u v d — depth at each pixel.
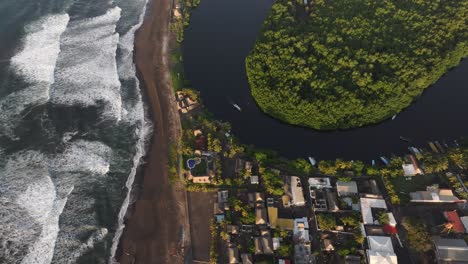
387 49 128.75
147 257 91.81
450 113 124.50
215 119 119.00
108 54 137.75
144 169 107.88
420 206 99.62
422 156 108.06
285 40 129.50
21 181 102.56
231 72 135.88
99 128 116.19
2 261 88.69
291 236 93.62
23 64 129.88
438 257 89.19
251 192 101.44
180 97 123.62
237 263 89.25
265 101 119.31
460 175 105.06
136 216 98.50
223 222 95.44
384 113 117.12
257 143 114.75
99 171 106.69
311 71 119.75
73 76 128.62
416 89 121.75
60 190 101.62
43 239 92.56
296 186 101.69
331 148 114.31
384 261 87.75
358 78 118.69
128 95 126.00
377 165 107.75
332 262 90.31
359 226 94.12
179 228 96.56
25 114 116.88
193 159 106.38
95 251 92.00
